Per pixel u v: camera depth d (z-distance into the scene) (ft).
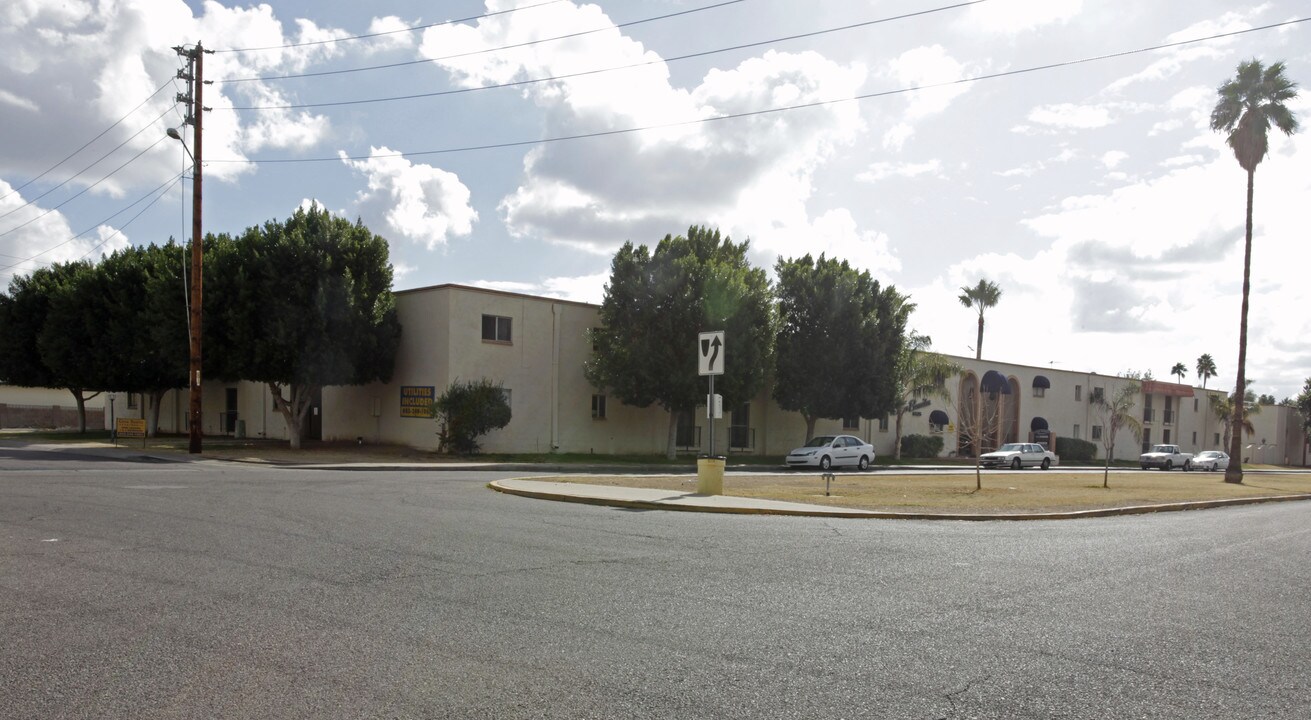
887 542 39.70
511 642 20.42
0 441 118.52
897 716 15.94
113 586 25.58
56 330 130.00
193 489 54.65
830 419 153.48
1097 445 225.97
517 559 31.78
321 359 101.76
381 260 108.68
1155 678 18.80
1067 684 18.20
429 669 18.21
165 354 106.11
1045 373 214.69
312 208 106.01
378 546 33.76
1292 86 114.52
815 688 17.49
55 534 34.96
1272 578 32.78
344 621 22.03
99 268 130.93
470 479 74.02
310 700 16.19
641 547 35.73
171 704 15.85
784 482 81.25
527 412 115.14
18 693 16.33
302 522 40.14
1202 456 177.17
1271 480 132.26
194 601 23.89
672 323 117.29
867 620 23.50
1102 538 44.57
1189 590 29.53
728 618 23.35
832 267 145.38
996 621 23.80
